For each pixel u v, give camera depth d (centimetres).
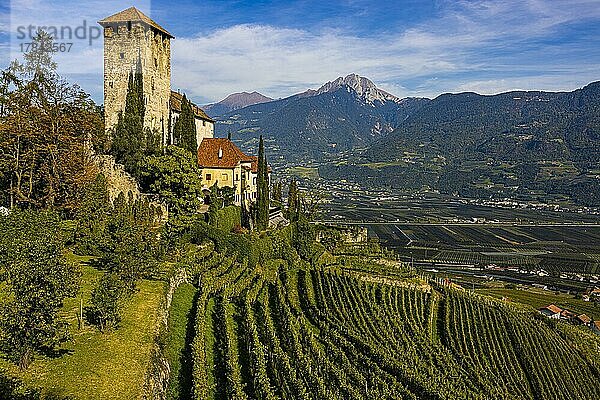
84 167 6969
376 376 4931
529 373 7081
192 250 6938
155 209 7281
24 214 5281
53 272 3128
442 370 6012
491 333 7975
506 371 6875
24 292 2952
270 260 8631
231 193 9275
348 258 10494
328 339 5791
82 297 4256
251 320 5188
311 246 9988
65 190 6688
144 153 7844
